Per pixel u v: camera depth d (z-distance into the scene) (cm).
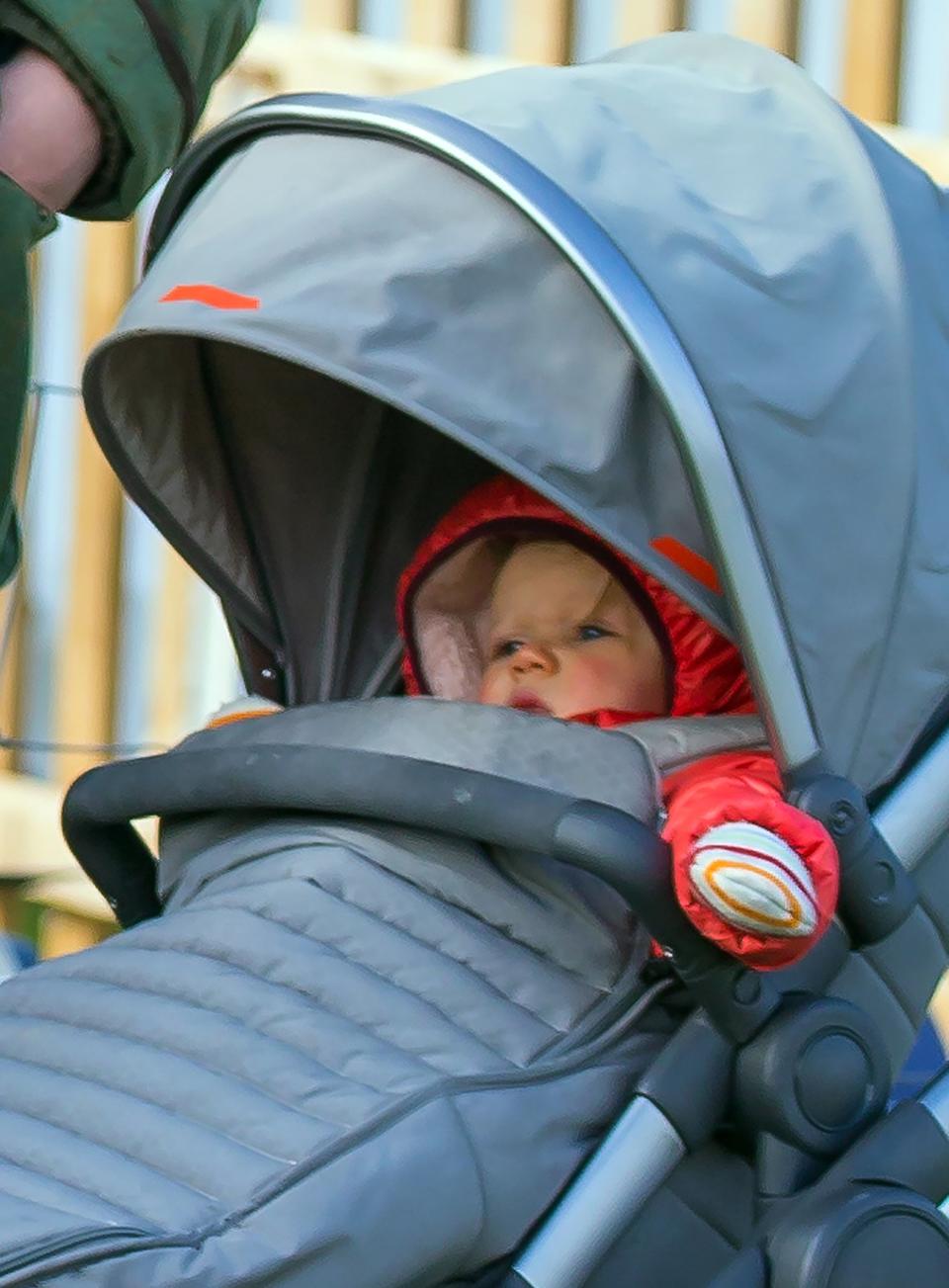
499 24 881
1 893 838
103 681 857
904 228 454
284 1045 390
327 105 437
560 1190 386
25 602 863
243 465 524
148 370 489
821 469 416
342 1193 355
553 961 417
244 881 442
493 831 405
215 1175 362
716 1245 414
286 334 416
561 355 413
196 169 468
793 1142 399
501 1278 381
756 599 403
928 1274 396
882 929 416
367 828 437
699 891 378
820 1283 382
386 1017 397
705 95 466
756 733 451
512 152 412
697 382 398
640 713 496
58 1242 339
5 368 452
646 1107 394
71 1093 389
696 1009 405
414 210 424
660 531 415
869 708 427
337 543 541
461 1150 371
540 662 505
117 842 496
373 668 550
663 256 411
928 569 434
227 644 844
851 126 463
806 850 387
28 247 454
